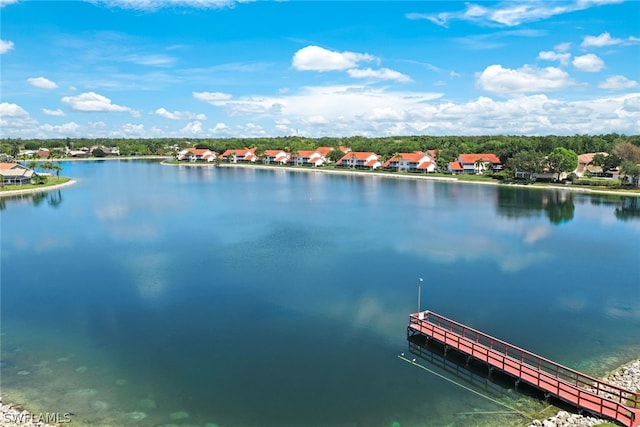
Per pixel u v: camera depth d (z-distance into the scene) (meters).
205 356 34.12
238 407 27.81
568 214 96.44
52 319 41.00
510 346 31.86
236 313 42.22
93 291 48.16
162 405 27.92
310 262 58.84
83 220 88.88
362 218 90.75
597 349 35.38
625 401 27.34
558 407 27.61
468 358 33.22
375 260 59.84
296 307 43.59
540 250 65.69
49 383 30.36
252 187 150.50
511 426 25.89
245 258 60.47
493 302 45.19
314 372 31.89
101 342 36.41
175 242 69.62
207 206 106.38
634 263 59.00
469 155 198.38
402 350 35.12
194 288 48.88
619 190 133.62
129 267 56.66
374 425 26.12
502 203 112.94
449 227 82.00
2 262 59.44
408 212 98.56
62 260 60.16
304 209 102.25
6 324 39.97
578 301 45.56
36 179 155.25
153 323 40.09
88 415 26.81
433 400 28.56
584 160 177.75
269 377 31.23
